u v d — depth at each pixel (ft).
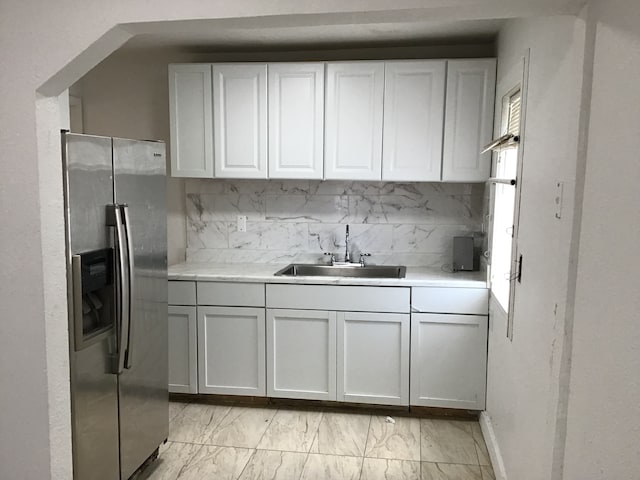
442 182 12.41
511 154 9.64
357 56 12.63
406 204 12.84
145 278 8.95
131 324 8.27
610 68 4.16
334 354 11.51
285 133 12.00
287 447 10.19
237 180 13.38
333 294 11.35
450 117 11.42
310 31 11.05
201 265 13.15
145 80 13.39
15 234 6.20
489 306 10.78
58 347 6.52
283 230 13.35
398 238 12.95
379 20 5.57
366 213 13.01
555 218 5.65
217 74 12.03
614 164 4.01
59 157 6.42
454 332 11.07
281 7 5.39
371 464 9.56
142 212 8.80
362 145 11.80
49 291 6.32
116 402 8.27
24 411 6.48
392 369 11.37
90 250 7.52
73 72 6.09
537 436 6.21
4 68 5.96
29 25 5.86
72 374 7.29
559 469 5.17
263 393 11.84
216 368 11.94
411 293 11.12
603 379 4.09
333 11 5.31
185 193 13.58
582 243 4.72
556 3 4.75
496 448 9.23
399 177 11.77
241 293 11.66
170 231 13.73
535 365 6.43
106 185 7.84
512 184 8.12
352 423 11.18
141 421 9.02
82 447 7.51
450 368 11.16
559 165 5.53
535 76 6.95
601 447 4.09
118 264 7.95
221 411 11.80
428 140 11.57
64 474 6.71
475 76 11.25
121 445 8.45
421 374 11.28
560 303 5.18
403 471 9.32
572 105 4.99
